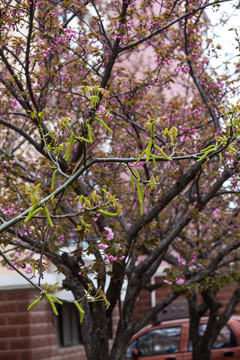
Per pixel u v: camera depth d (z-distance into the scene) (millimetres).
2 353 12156
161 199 7957
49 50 7672
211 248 11039
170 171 8969
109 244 6832
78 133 8422
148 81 8742
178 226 8406
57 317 13508
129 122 8789
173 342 13812
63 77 8781
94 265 6957
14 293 12141
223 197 10414
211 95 9336
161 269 17406
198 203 8586
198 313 11945
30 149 12445
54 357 13047
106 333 7754
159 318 18172
